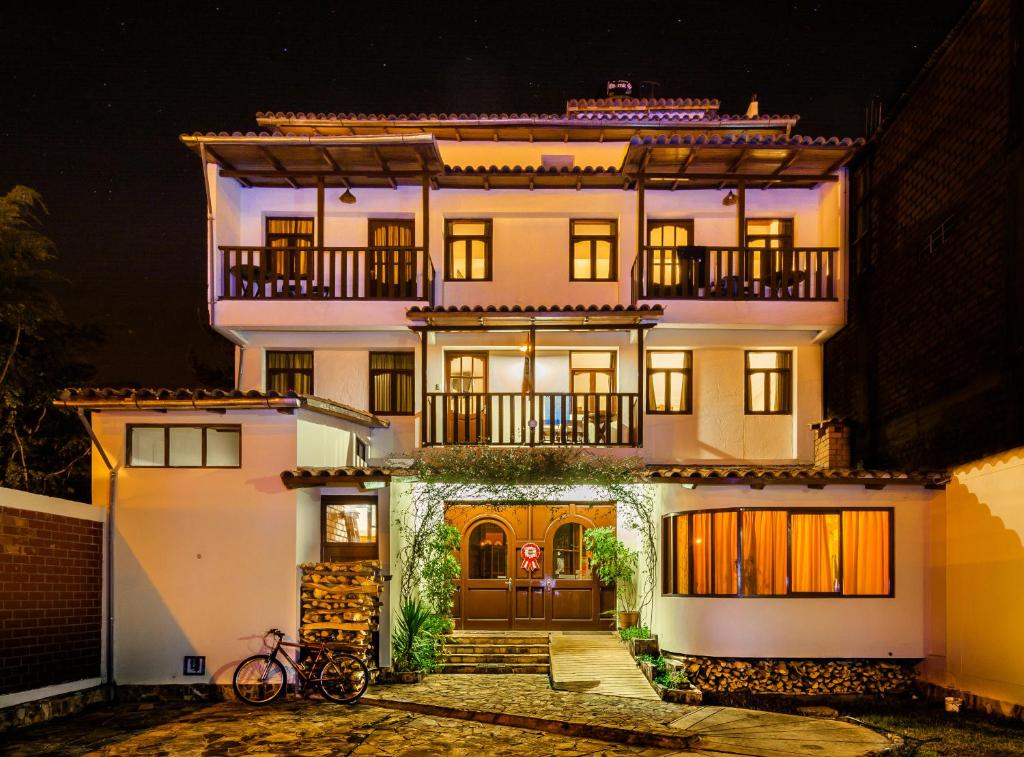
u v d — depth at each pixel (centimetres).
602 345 1650
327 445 1407
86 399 1222
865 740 948
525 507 1548
